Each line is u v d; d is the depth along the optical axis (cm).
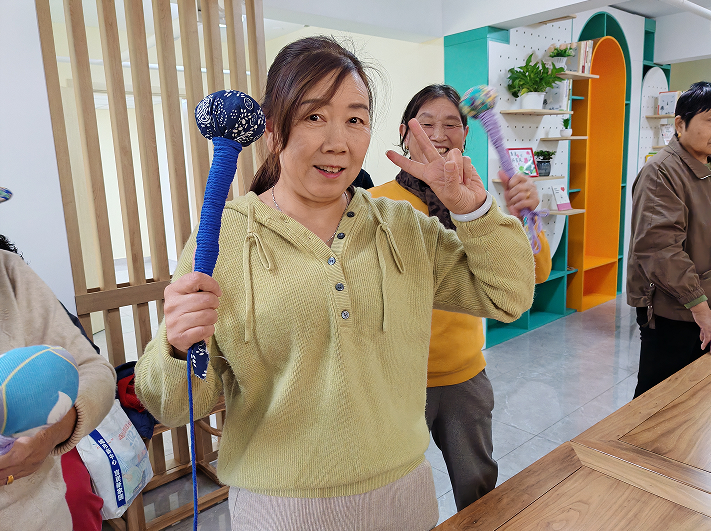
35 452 86
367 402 86
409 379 94
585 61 417
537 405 303
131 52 208
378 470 86
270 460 86
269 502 86
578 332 432
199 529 207
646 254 207
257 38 236
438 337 153
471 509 91
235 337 83
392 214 97
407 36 395
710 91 194
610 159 514
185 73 224
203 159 230
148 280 227
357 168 85
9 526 90
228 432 92
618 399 308
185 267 84
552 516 88
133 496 182
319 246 85
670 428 117
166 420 82
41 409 65
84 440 175
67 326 104
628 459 105
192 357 70
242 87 237
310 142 80
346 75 80
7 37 179
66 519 102
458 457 164
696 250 209
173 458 259
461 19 385
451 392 159
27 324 99
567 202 446
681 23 518
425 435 99
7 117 182
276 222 85
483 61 376
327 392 83
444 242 102
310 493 85
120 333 217
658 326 215
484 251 92
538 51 415
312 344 83
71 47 195
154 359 79
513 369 358
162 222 223
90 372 100
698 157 211
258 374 85
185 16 219
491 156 387
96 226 208
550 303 487
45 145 190
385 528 89
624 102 495
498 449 256
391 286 89
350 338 84
